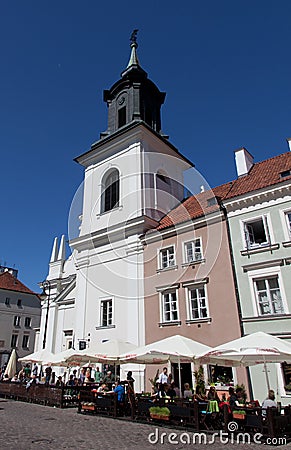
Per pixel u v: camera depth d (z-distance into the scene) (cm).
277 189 1736
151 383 1839
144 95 2939
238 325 1653
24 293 5388
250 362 1448
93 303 2352
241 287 1716
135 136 2656
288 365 1481
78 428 1117
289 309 1542
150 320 1995
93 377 2170
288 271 1600
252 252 1736
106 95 3092
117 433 1033
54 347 2692
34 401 1978
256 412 1027
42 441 899
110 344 1666
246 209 1844
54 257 3194
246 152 2316
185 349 1341
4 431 1038
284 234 1673
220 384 1602
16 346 5041
